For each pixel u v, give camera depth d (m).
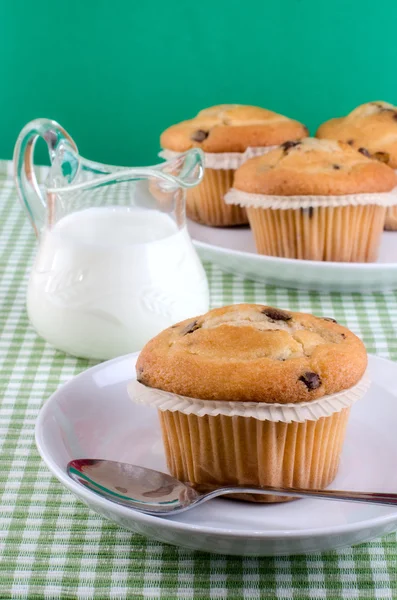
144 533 0.41
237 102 1.06
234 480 0.45
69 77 1.08
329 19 1.01
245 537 0.40
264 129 0.75
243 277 0.64
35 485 0.46
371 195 0.65
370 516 0.43
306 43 1.02
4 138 1.13
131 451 0.47
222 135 0.75
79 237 0.54
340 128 0.76
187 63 1.05
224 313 0.47
